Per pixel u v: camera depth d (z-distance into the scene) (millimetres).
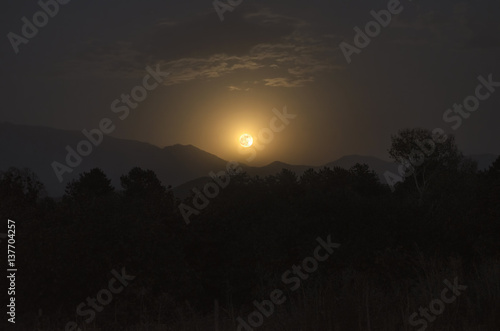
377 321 7246
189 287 12266
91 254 11273
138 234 11734
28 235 11562
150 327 9523
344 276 9117
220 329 8336
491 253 12352
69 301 11406
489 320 7145
